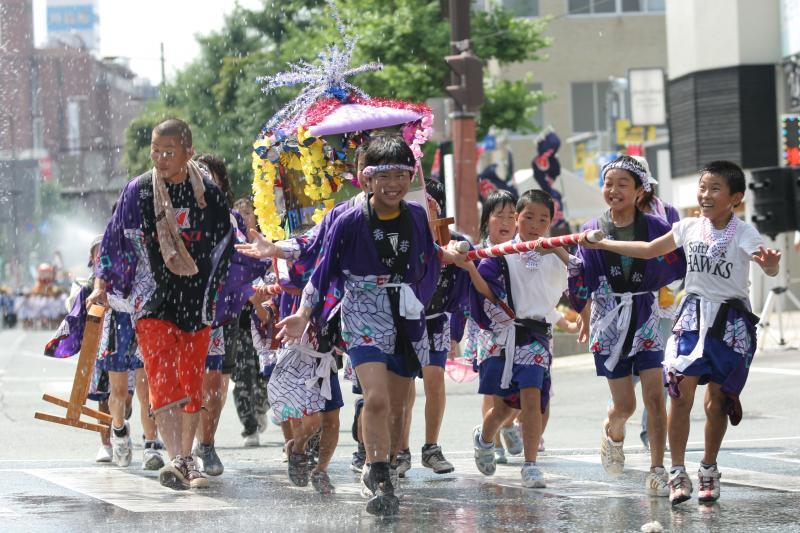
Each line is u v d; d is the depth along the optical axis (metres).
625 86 84.12
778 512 14.16
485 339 17.27
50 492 16.23
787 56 59.16
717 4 60.72
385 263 14.25
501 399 17.56
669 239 15.25
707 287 14.95
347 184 18.25
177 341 16.34
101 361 19.97
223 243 16.42
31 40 153.38
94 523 13.59
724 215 14.91
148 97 157.00
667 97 70.31
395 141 14.20
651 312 16.00
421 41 58.69
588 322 17.36
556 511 14.41
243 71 75.88
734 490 15.98
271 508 14.78
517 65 95.06
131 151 109.94
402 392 14.93
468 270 16.38
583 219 58.47
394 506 14.02
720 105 60.91
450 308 17.62
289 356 16.38
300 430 16.64
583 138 90.38
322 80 18.91
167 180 16.16
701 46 61.56
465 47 40.56
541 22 64.88
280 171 18.83
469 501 15.32
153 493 16.17
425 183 18.84
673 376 14.86
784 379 33.41
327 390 16.08
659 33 95.75
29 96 151.62
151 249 16.16
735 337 14.81
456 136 40.69
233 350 19.59
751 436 22.88
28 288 127.69
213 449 18.38
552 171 51.34
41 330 103.06
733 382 14.80
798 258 59.22
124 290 16.39
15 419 29.28
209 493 16.22
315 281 14.34
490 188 51.44
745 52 60.03
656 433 15.79
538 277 16.92
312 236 14.86
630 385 16.30
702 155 61.88
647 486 15.77
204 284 16.33
